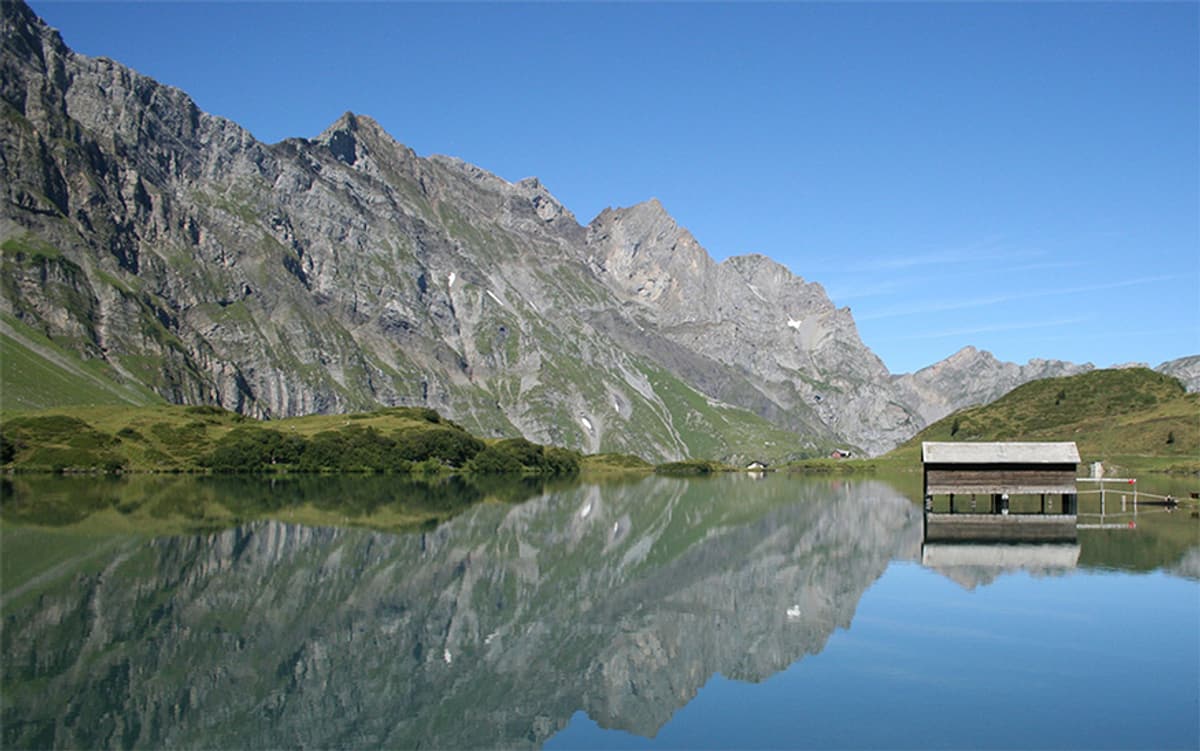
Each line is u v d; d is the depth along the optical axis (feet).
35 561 207.82
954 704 110.93
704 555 238.07
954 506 391.65
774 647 139.03
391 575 198.90
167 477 581.94
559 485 624.59
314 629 147.84
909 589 185.68
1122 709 108.58
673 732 102.58
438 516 338.95
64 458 602.44
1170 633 145.38
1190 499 420.77
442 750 97.09
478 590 184.03
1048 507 377.09
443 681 121.39
